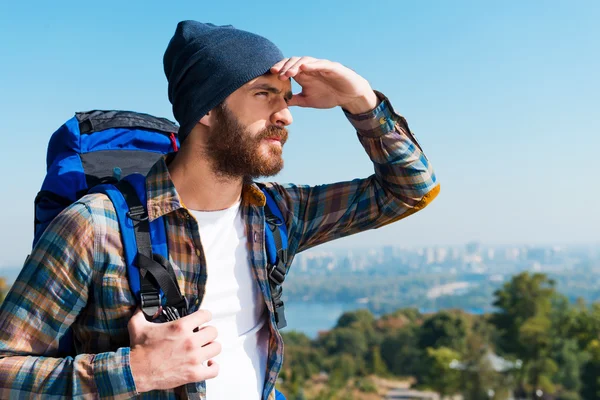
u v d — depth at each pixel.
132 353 1.64
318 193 2.30
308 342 109.38
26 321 1.70
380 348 100.31
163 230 1.81
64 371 1.65
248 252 2.00
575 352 79.12
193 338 1.66
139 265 1.74
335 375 86.94
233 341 1.92
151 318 1.73
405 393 85.88
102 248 1.72
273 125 1.89
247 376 1.93
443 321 96.06
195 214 1.92
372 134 2.24
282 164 1.93
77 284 1.71
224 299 1.92
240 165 1.85
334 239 2.41
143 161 2.40
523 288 84.75
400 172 2.29
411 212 2.39
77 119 2.39
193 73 1.84
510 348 80.75
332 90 2.19
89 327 1.76
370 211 2.38
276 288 2.03
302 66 1.93
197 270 1.83
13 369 1.65
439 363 80.75
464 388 77.62
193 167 1.91
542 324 79.94
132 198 1.81
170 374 1.63
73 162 2.23
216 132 1.85
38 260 1.73
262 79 1.86
